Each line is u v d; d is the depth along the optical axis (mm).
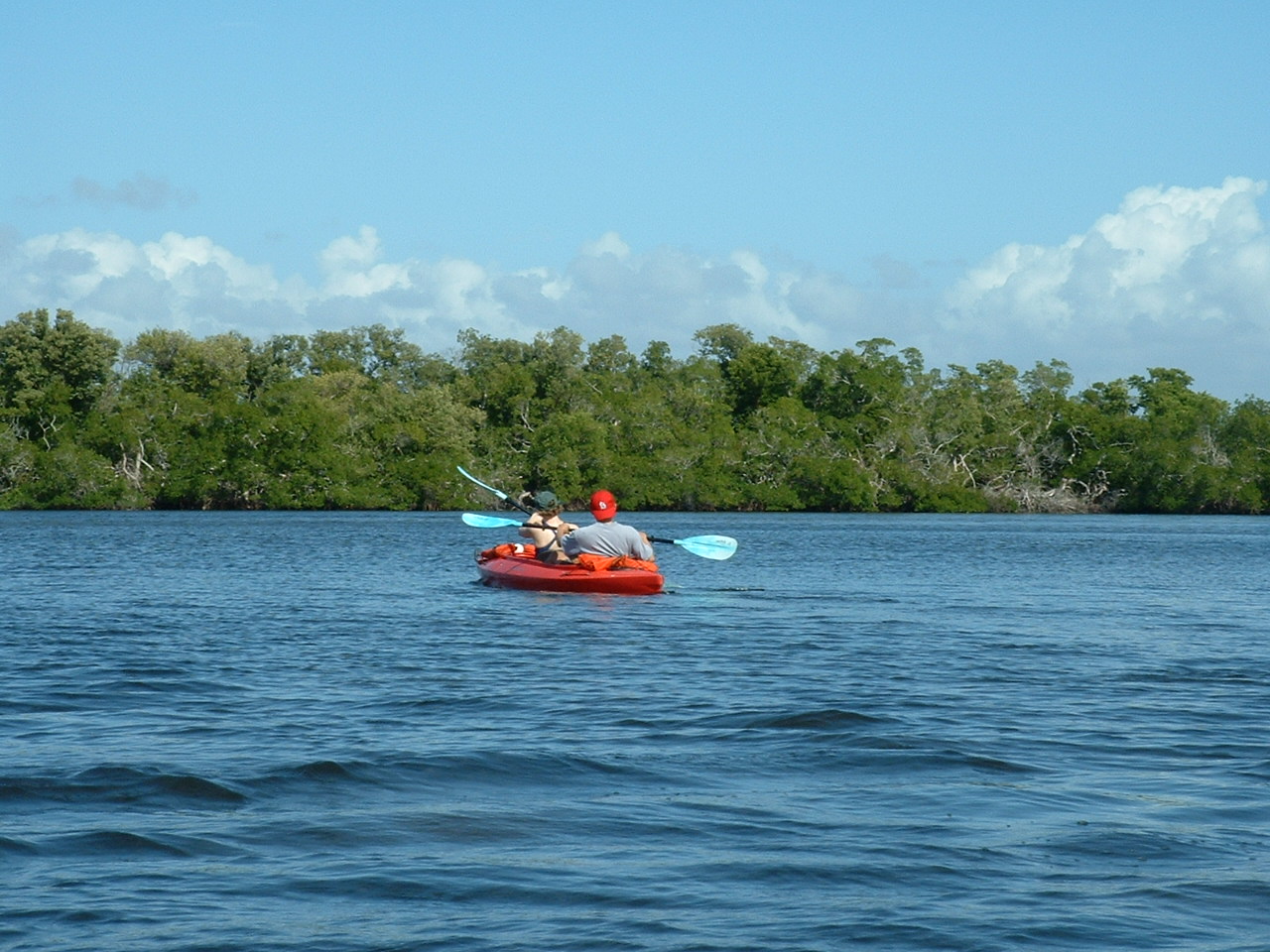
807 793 11008
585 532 32000
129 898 8219
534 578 31734
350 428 132750
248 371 142125
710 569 43219
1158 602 31047
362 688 16594
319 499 127438
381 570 40344
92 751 12477
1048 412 149625
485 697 15891
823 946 7516
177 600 29312
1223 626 25328
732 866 8961
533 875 8742
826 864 9016
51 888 8414
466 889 8461
